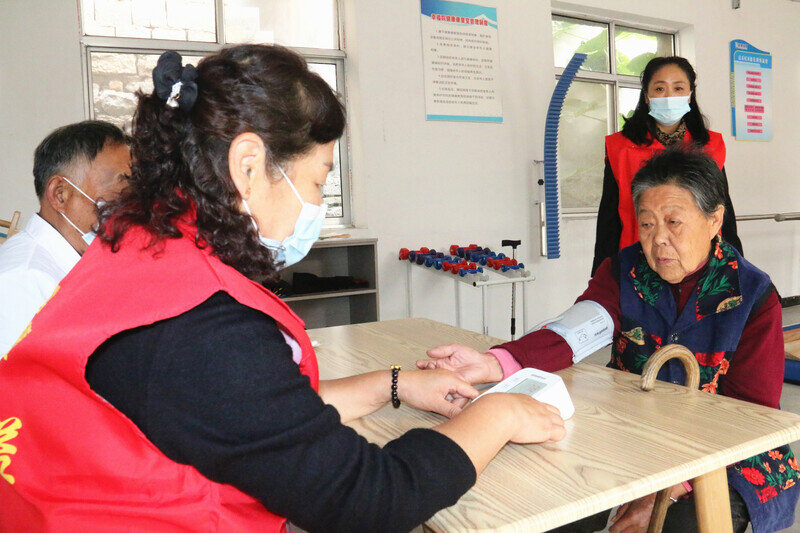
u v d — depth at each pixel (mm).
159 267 564
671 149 1189
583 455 788
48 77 3299
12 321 1193
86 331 524
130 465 543
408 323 1783
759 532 1052
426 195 4289
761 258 6066
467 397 973
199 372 510
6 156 3217
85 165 1272
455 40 4316
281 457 516
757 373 1151
